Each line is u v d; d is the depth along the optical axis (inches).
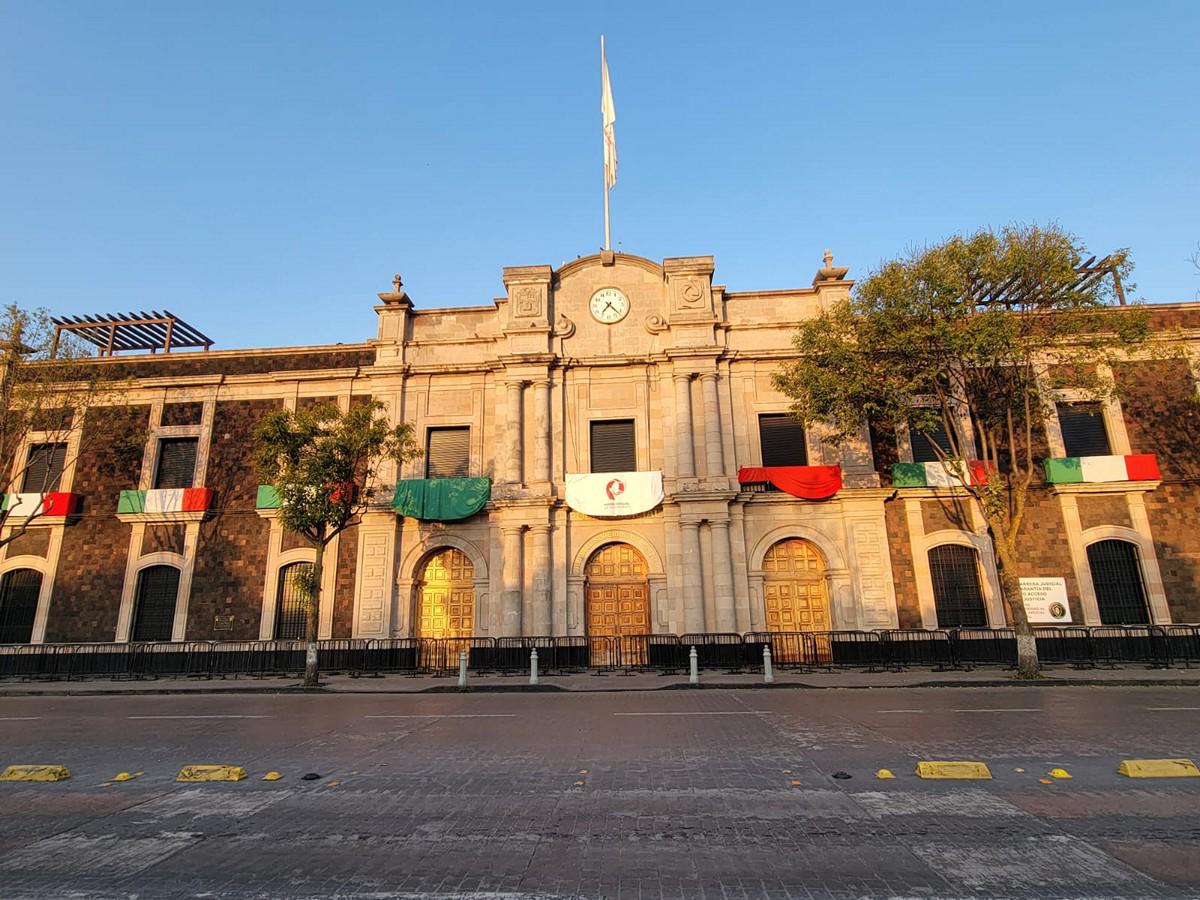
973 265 709.9
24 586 968.9
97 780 303.6
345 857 201.9
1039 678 668.7
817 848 204.2
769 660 681.6
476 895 173.0
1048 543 884.6
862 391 749.3
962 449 823.1
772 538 903.7
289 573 948.6
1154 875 179.0
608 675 790.5
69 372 905.5
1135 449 912.9
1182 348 841.5
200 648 879.7
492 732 415.8
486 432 979.3
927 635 836.0
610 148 1103.6
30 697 689.0
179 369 1039.0
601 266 1019.3
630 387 971.3
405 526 943.7
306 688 699.4
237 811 250.5
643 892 173.6
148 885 182.1
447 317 1028.5
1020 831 215.6
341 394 1007.0
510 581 895.1
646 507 904.3
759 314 999.0
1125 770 283.1
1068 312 708.7
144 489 982.4
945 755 326.0
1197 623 850.8
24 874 190.4
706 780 286.0
